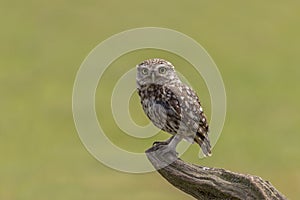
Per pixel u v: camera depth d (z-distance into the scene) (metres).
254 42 87.88
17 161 58.41
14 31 90.12
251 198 15.03
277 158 58.59
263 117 68.00
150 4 99.06
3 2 97.31
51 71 80.00
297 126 65.50
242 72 79.62
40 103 71.56
